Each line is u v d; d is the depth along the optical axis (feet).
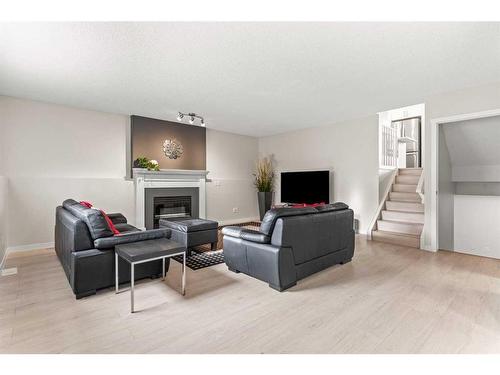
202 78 10.77
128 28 7.21
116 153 16.26
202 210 19.79
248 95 12.87
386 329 6.24
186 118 17.38
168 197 18.07
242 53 8.65
